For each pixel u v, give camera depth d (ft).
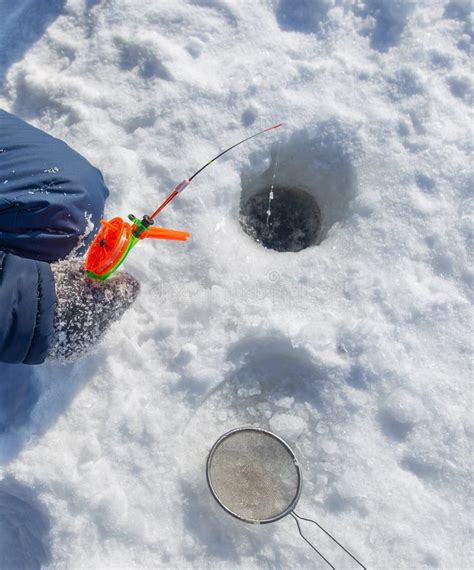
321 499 5.40
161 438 5.43
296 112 6.49
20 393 5.52
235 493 5.30
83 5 7.05
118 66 6.77
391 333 5.81
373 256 6.09
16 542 5.46
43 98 6.70
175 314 5.83
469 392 5.67
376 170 6.37
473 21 6.86
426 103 6.56
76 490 5.16
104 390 5.54
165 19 6.92
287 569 5.20
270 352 5.87
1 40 6.97
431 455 5.47
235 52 6.82
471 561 5.20
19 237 4.75
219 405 5.78
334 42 6.84
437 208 6.23
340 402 5.61
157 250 6.04
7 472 5.20
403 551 5.21
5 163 4.99
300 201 6.98
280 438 5.40
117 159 6.23
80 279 4.77
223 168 6.31
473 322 5.88
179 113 6.50
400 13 6.78
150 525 5.26
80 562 5.08
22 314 4.31
